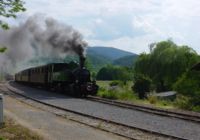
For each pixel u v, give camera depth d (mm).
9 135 14555
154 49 68125
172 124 20156
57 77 42531
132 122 20688
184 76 36094
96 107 27938
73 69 42406
